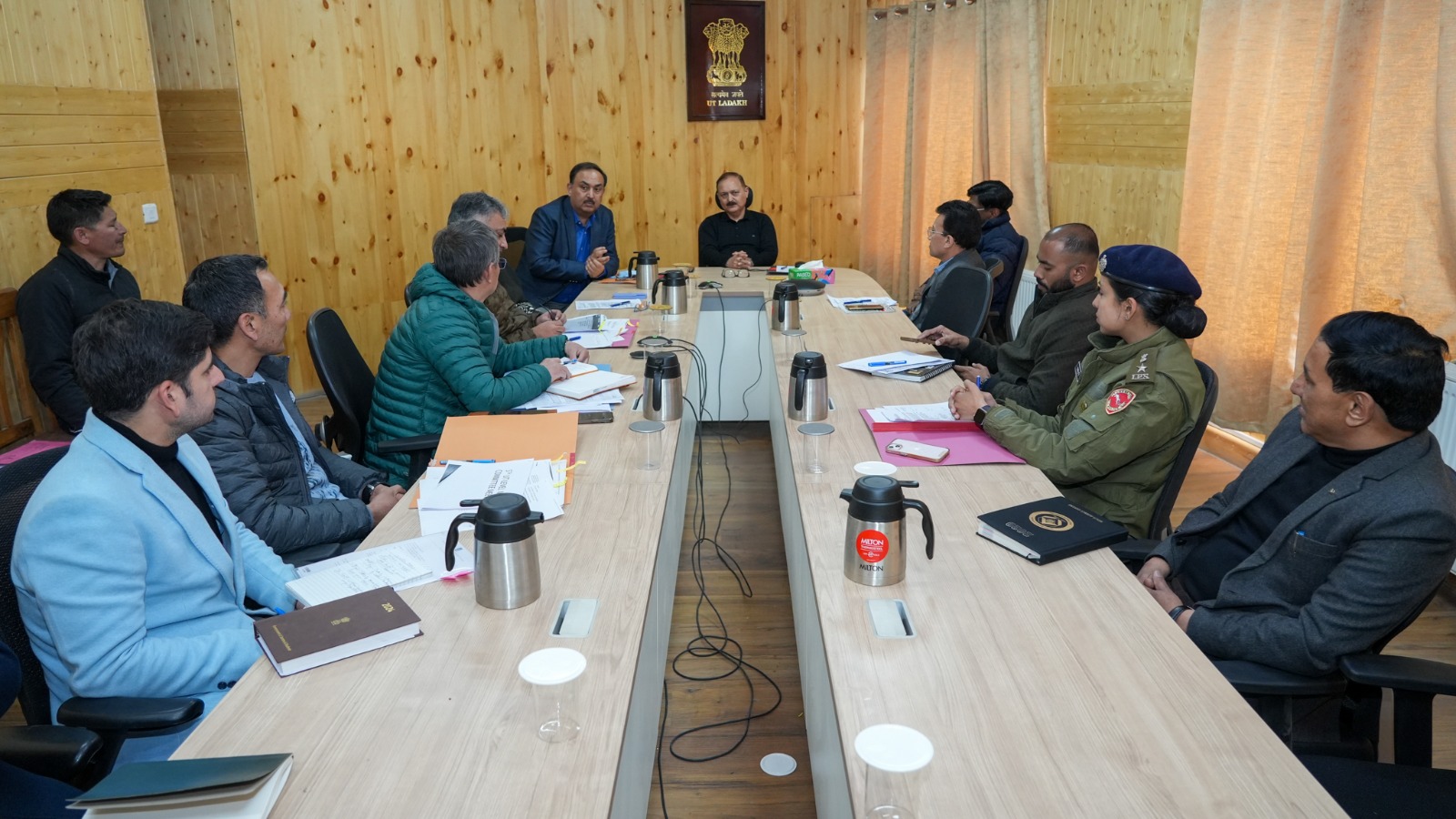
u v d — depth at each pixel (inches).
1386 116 121.6
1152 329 86.0
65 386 129.1
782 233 261.4
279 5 199.9
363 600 59.3
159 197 175.8
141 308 60.4
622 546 69.8
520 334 145.6
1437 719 93.2
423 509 75.4
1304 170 138.6
